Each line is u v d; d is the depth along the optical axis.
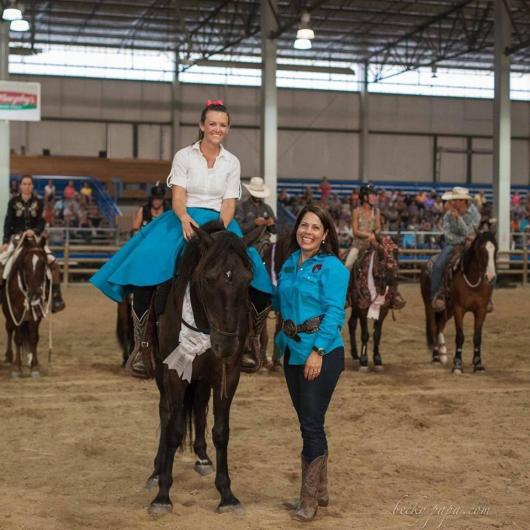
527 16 31.23
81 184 32.66
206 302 4.66
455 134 39.75
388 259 10.32
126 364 5.72
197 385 5.83
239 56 37.56
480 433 7.32
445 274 10.61
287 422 7.65
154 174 33.44
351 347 11.52
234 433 7.23
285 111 38.19
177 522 4.96
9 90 20.98
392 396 8.95
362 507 5.29
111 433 7.22
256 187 10.29
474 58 38.12
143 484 5.76
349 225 28.41
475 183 39.66
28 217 10.11
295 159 38.38
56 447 6.75
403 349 12.63
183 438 5.54
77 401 8.57
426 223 29.64
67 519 4.99
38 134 35.62
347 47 36.81
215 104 5.37
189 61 28.64
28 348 10.44
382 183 37.91
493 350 12.66
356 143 38.97
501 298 21.00
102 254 24.66
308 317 4.98
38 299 9.48
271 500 5.43
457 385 9.70
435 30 34.03
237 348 4.68
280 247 9.57
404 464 6.29
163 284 5.22
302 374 5.03
